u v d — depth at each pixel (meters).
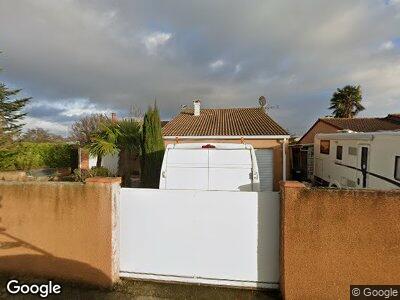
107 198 4.23
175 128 15.74
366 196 3.52
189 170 6.16
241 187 5.95
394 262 3.47
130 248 4.42
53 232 4.46
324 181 10.87
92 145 14.71
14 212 4.61
